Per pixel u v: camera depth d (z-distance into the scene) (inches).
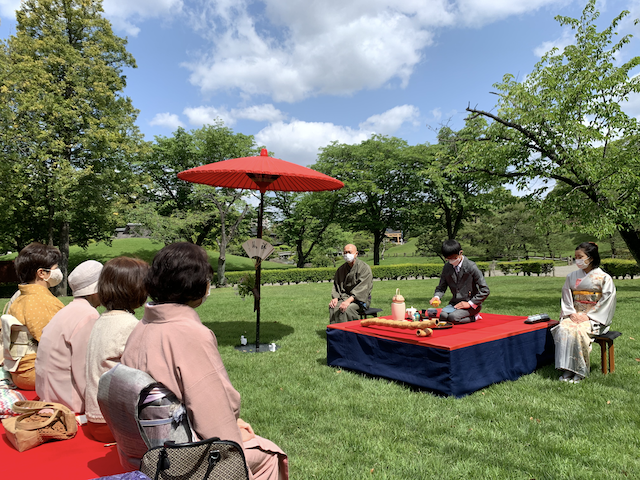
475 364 161.8
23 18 817.5
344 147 1341.0
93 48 823.1
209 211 1178.0
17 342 112.7
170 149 1235.9
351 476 102.4
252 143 1309.1
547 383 171.9
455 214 1364.4
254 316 395.9
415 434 126.2
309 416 142.3
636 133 389.7
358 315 241.4
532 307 410.3
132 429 57.5
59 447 84.2
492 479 99.9
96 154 811.4
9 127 711.1
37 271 117.8
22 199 850.1
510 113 420.2
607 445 116.0
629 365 197.2
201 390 59.1
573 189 384.2
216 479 55.2
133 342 64.0
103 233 1160.2
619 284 739.4
